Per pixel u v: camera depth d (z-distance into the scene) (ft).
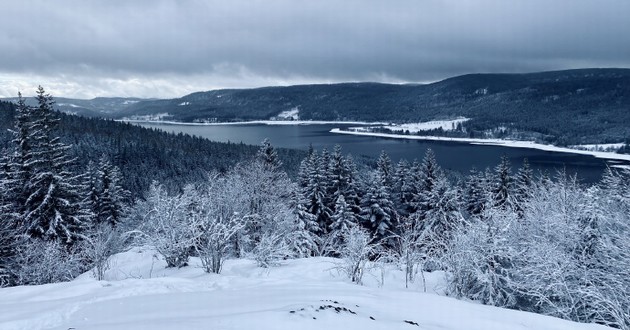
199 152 356.79
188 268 47.42
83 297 26.50
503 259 41.96
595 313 36.88
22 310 22.72
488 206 52.65
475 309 26.23
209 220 51.90
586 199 48.67
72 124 367.45
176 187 220.64
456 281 40.19
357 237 45.06
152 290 29.53
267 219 85.51
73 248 62.18
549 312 37.14
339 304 22.27
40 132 83.25
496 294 39.27
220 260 46.55
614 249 40.40
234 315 17.40
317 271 44.70
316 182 129.80
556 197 60.80
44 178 80.18
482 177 150.92
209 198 68.95
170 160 314.14
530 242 43.21
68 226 81.10
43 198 80.59
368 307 22.95
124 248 71.87
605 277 38.58
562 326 23.45
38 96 84.74
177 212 54.34
